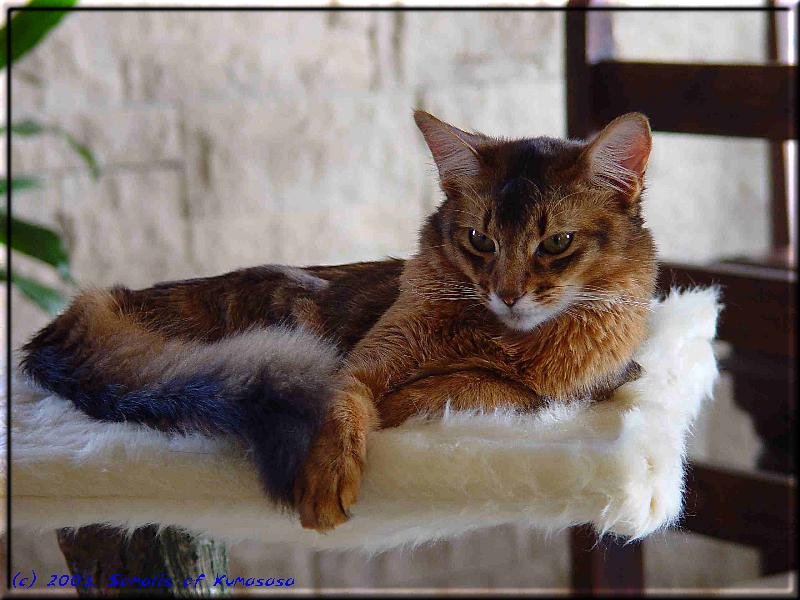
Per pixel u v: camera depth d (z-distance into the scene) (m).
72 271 2.41
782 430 2.39
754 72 1.83
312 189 2.59
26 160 2.33
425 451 1.08
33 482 1.11
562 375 1.26
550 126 2.70
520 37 2.64
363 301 1.43
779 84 1.81
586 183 1.26
